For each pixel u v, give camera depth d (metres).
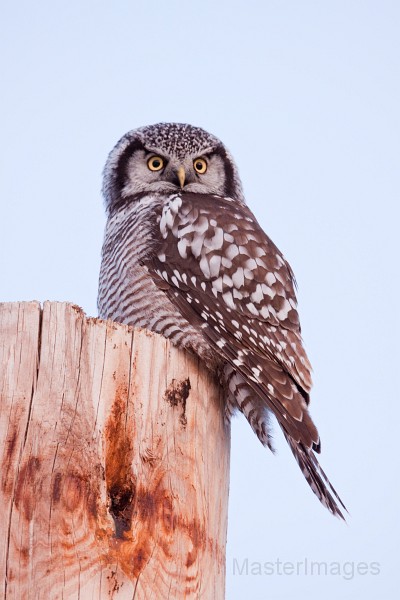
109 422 7.11
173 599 6.90
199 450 7.71
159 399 7.45
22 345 7.01
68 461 6.80
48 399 6.92
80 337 7.13
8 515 6.59
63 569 6.49
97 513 6.73
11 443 6.79
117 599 6.59
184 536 7.20
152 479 7.21
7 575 6.45
